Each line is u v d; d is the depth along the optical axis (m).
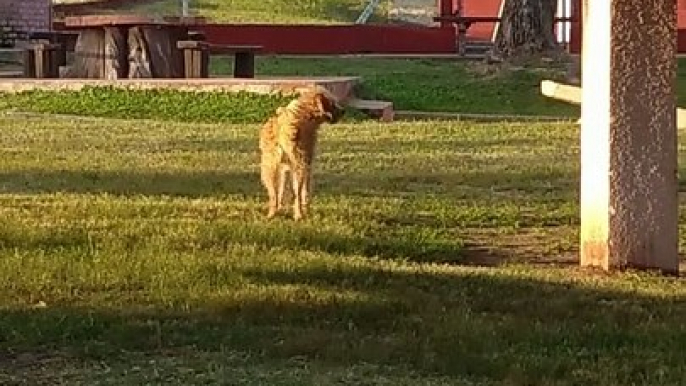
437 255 9.38
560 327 6.78
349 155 15.91
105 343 6.37
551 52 29.95
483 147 17.20
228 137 17.97
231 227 9.75
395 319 6.93
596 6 8.50
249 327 6.71
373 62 32.31
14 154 15.30
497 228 10.70
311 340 6.37
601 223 8.63
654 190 8.62
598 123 8.60
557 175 14.20
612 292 7.84
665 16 8.46
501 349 6.30
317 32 36.91
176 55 24.27
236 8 46.69
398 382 5.75
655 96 8.52
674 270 8.68
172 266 8.22
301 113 10.55
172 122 20.38
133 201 11.45
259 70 30.58
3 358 6.12
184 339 6.44
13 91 22.61
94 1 46.25
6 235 9.29
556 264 9.12
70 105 21.67
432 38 37.19
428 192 12.80
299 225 9.96
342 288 7.72
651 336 6.62
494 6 40.25
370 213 10.97
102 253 8.66
